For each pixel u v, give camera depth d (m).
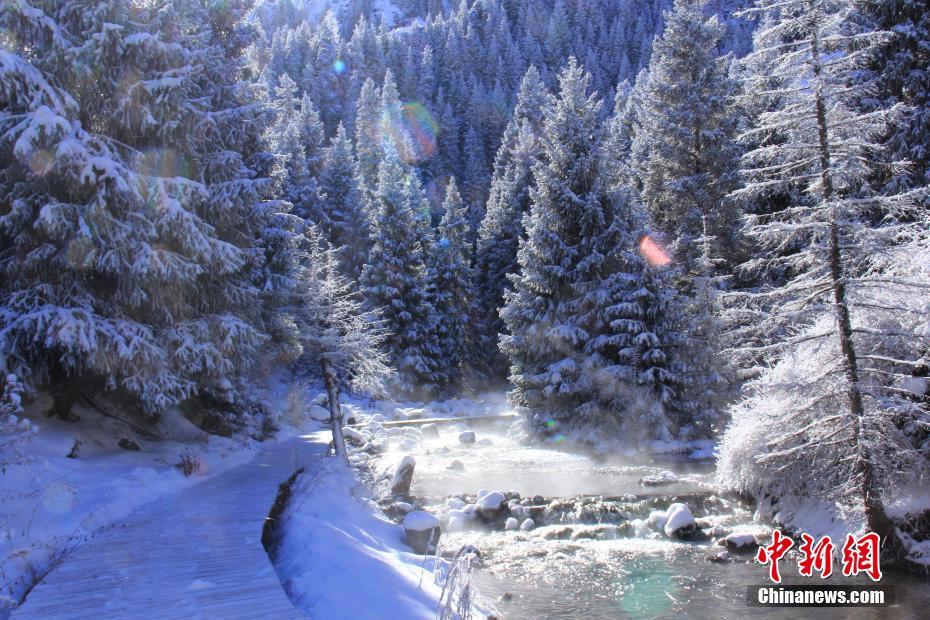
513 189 51.06
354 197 51.88
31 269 12.64
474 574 11.02
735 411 16.05
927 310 10.84
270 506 10.71
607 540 13.16
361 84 110.38
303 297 18.53
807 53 10.99
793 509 13.37
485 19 157.12
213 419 19.67
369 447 23.86
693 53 31.09
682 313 23.47
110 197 12.84
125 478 11.81
